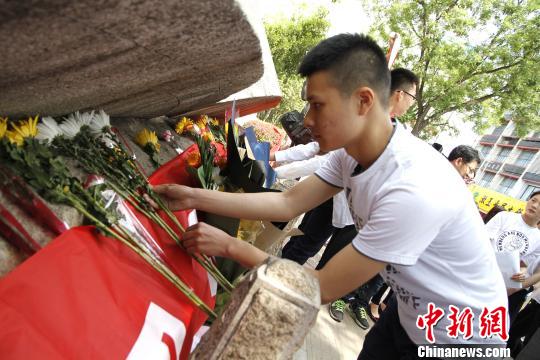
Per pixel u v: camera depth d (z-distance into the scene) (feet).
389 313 5.98
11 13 1.61
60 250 2.53
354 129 3.56
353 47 3.30
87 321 2.47
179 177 5.14
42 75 2.35
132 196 3.78
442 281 4.27
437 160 3.68
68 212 2.99
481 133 42.91
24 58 2.05
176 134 7.16
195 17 2.06
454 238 3.95
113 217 3.12
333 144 3.68
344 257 3.42
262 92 8.13
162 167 4.86
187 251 4.04
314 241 9.78
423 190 3.29
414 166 3.47
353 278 3.39
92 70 2.50
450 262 4.14
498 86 39.22
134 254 3.33
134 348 2.70
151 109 5.30
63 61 2.23
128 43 2.22
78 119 3.65
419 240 3.35
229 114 7.02
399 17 40.32
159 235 3.91
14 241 2.54
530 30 35.88
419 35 41.19
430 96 41.60
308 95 3.47
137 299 2.97
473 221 4.05
